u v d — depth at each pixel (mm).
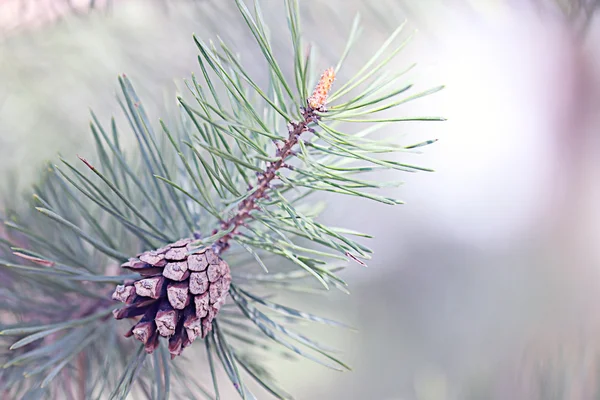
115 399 397
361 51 694
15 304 448
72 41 702
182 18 681
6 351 448
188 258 393
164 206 418
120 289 384
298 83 383
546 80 1458
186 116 435
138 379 447
